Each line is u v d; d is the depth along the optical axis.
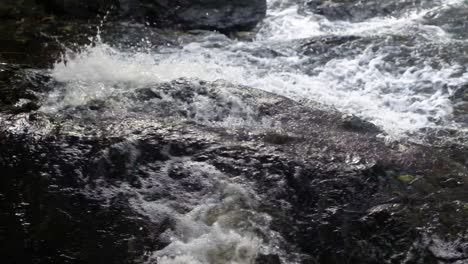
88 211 4.32
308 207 4.37
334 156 4.81
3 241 4.05
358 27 8.66
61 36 7.46
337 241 4.11
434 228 4.12
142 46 7.43
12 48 6.98
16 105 5.55
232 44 7.69
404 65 6.96
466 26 8.13
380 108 6.14
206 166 4.68
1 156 4.79
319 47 7.43
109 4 8.17
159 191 4.50
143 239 4.11
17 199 4.39
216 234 4.13
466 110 6.07
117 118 5.35
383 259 3.99
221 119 5.45
